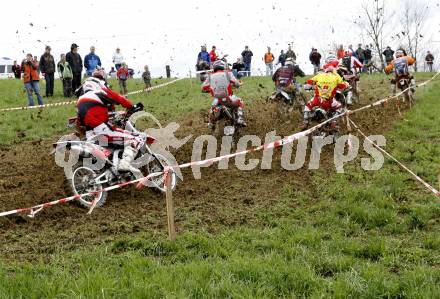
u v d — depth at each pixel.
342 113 11.02
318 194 8.57
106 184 8.41
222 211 7.88
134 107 8.66
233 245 6.47
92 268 5.77
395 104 16.70
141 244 6.56
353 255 6.13
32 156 11.52
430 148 11.00
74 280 5.33
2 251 6.49
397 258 6.00
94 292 5.02
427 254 6.14
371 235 6.89
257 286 5.17
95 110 8.26
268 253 6.19
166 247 6.44
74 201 8.36
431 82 23.06
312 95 19.52
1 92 22.23
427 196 8.09
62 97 20.81
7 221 7.50
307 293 5.19
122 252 6.40
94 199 8.07
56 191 8.84
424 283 5.18
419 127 13.20
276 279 5.33
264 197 8.55
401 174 9.25
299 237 6.59
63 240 6.84
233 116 11.60
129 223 7.46
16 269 5.82
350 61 17.31
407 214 7.49
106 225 7.38
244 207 8.08
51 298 5.00
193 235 6.75
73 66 20.69
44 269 5.76
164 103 19.27
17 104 19.11
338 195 8.34
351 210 7.57
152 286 5.18
